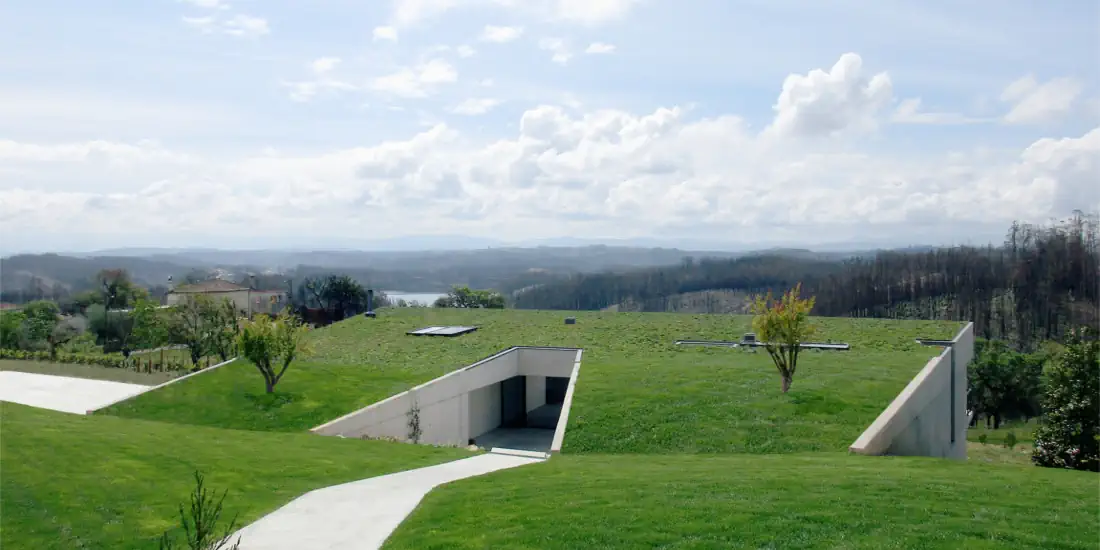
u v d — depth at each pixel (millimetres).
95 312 77250
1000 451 49594
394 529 14062
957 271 107500
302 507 15820
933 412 31234
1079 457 25984
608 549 12117
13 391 41469
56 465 17109
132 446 19734
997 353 70250
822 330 42281
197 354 54094
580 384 30891
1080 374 26656
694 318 47969
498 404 39906
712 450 24188
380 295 105938
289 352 31250
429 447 25047
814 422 25781
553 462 22250
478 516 14422
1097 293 94375
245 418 28844
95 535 13305
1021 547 12055
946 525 13102
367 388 31875
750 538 12445
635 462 21688
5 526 13352
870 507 14250
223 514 14945
